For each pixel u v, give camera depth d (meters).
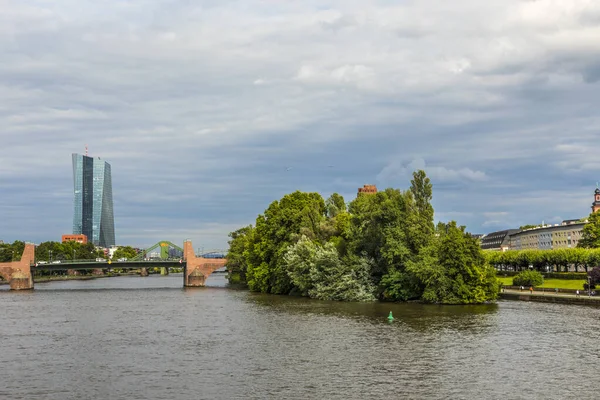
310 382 71.56
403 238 162.00
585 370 76.81
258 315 136.75
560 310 137.38
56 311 158.25
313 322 121.19
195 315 141.50
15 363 85.12
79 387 71.25
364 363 81.19
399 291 161.00
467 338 99.38
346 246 180.50
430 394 66.44
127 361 85.31
